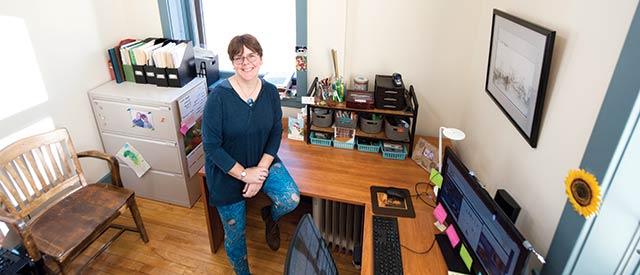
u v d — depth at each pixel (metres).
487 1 2.14
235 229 2.09
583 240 1.16
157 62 2.66
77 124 2.64
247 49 1.72
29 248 1.91
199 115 2.84
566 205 1.21
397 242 1.72
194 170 2.88
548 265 1.32
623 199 1.07
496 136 1.86
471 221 1.50
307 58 2.66
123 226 2.67
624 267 1.17
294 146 2.53
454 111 2.60
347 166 2.32
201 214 2.85
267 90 1.92
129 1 2.88
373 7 2.42
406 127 2.38
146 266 2.41
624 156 1.02
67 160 2.46
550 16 1.38
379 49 2.54
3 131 2.18
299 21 2.54
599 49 1.09
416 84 2.59
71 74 2.54
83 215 2.19
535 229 1.45
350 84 2.71
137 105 2.57
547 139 1.36
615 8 1.03
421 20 2.39
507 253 1.23
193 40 3.11
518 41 1.52
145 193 2.96
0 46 2.10
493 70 1.86
